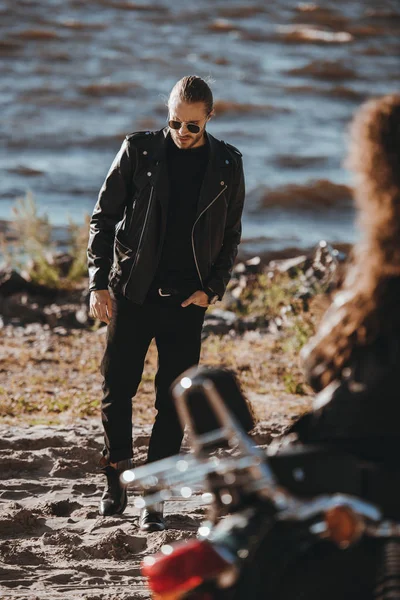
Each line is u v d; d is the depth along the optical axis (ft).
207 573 9.70
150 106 179.93
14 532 22.45
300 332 46.78
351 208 121.70
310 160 150.41
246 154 152.35
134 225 21.54
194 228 21.44
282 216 117.60
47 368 43.86
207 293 21.83
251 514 10.20
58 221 105.60
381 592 9.58
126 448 22.84
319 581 9.66
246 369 43.37
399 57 266.98
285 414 35.01
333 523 9.57
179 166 21.53
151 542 21.68
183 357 21.99
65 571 20.29
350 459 9.96
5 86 184.24
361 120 10.39
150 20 269.03
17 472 26.81
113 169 22.00
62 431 30.78
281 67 236.02
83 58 216.33
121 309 21.93
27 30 230.89
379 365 9.98
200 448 10.28
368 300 10.07
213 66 226.17
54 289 57.21
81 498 24.98
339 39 276.00
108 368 22.27
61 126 159.22
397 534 9.79
